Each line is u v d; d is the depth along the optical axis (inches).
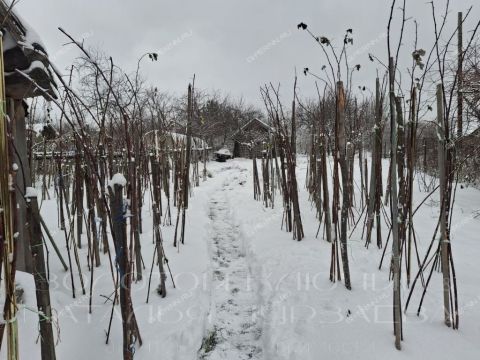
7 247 46.6
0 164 45.8
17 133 119.7
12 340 48.3
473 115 216.1
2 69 44.8
